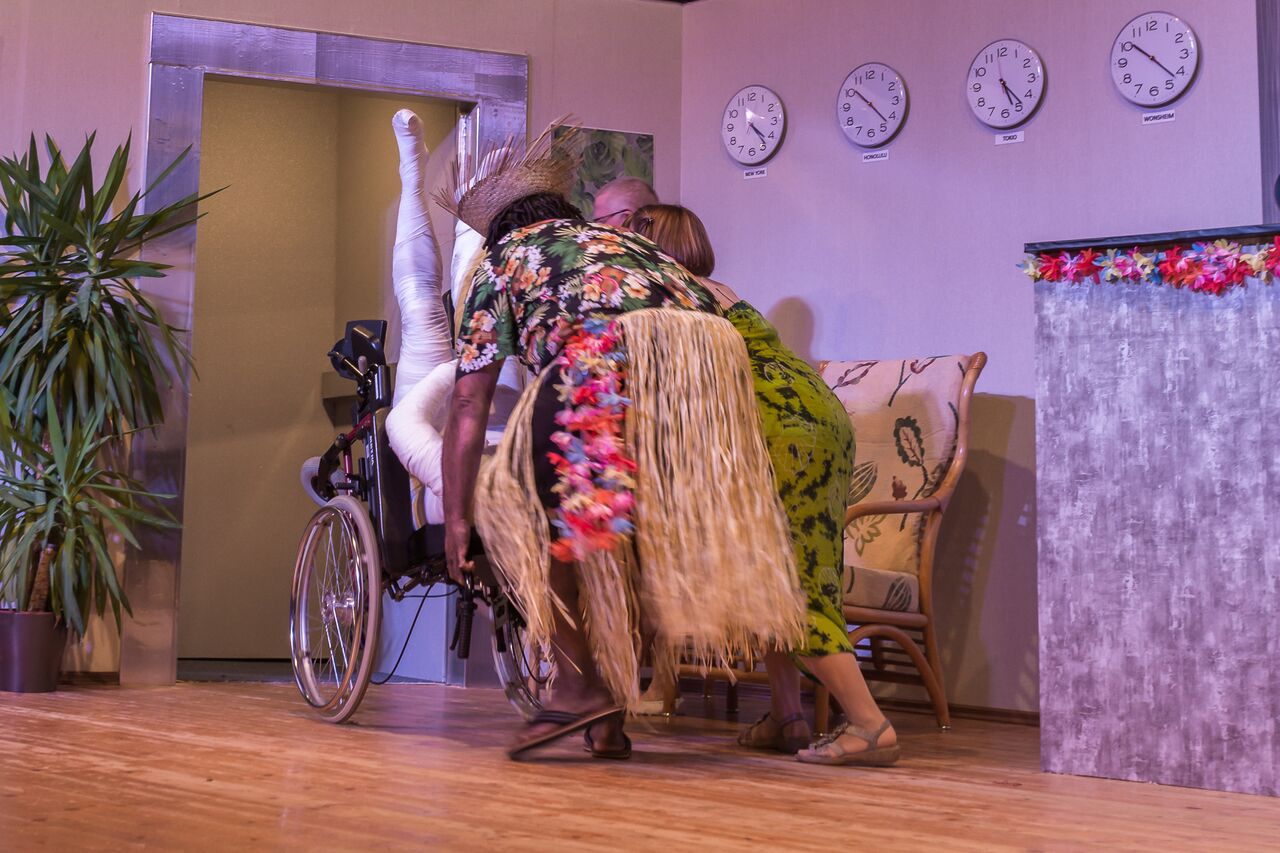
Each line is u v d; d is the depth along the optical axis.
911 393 4.04
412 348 3.93
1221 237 2.49
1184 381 2.53
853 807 2.10
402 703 3.87
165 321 4.60
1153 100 4.05
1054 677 2.64
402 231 4.05
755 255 4.95
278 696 3.99
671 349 2.43
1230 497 2.47
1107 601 2.59
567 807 1.99
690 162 5.17
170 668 4.49
